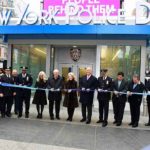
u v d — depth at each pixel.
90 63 16.84
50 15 14.23
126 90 10.55
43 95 11.34
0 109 11.41
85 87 10.70
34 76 15.79
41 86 11.26
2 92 11.20
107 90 10.57
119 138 8.76
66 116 12.05
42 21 14.33
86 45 15.57
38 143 7.76
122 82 10.60
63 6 15.34
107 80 10.66
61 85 11.12
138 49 15.02
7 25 14.56
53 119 11.23
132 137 8.96
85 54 16.91
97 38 15.08
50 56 15.73
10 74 11.91
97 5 14.90
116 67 15.18
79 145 7.77
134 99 10.56
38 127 9.72
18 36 15.41
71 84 11.05
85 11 14.16
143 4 13.84
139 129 10.21
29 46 15.81
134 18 13.87
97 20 13.99
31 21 14.36
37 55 15.76
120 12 14.33
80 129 9.74
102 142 8.20
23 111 12.75
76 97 11.15
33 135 8.60
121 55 15.16
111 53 15.19
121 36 14.59
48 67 15.62
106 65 15.22
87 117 10.88
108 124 10.84
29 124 10.14
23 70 11.55
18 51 15.89
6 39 15.73
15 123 10.20
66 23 14.14
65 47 16.91
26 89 11.34
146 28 13.75
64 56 17.08
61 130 9.45
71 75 11.09
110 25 13.92
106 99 10.59
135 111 10.62
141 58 14.89
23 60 15.87
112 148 7.64
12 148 7.20
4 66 17.16
